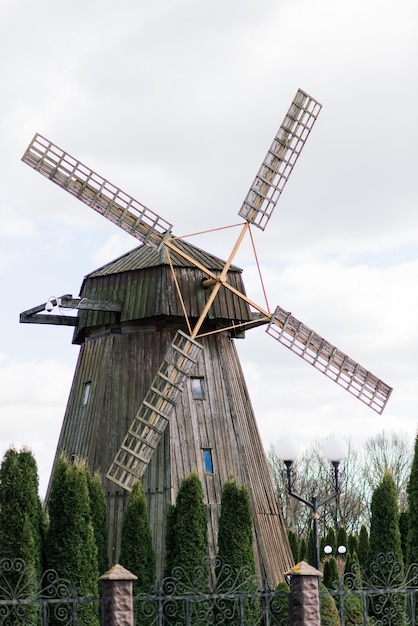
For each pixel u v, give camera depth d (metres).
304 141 51.53
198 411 48.81
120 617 28.98
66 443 50.78
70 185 47.72
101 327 51.06
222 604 38.03
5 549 32.72
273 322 50.72
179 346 47.97
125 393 48.88
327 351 51.75
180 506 39.38
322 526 90.50
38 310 49.72
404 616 38.66
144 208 48.47
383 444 100.06
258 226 50.50
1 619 31.30
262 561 47.84
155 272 49.28
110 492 47.31
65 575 34.75
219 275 49.81
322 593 32.03
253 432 51.09
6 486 33.25
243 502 39.38
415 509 39.06
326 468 96.56
